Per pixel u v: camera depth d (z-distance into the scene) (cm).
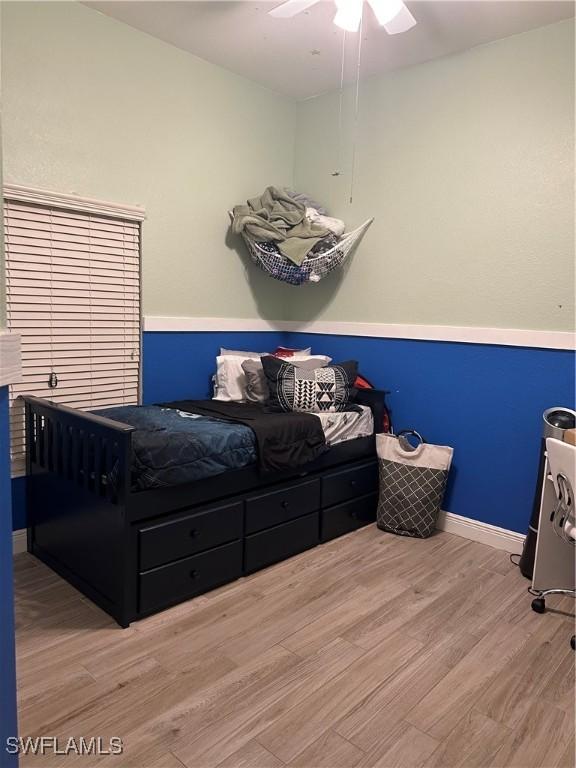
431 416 334
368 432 338
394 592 254
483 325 310
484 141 303
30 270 271
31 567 268
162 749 161
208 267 350
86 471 234
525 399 296
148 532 223
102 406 308
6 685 133
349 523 322
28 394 277
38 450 269
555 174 280
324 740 166
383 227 349
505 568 282
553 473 227
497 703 184
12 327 268
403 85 335
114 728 168
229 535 256
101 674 191
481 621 232
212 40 309
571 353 279
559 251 281
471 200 310
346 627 225
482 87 302
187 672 194
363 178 358
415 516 314
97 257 296
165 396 335
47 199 270
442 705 182
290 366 320
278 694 185
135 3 273
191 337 345
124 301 311
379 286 354
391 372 351
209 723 171
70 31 273
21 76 259
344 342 373
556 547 252
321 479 301
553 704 184
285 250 334
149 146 311
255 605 240
